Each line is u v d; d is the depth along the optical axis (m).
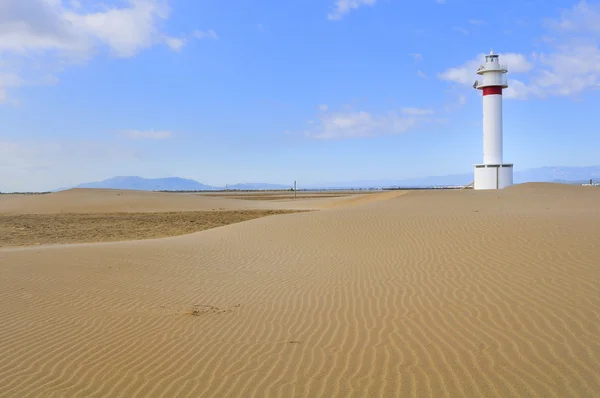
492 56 43.53
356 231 19.42
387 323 8.36
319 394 5.82
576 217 17.80
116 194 64.44
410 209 26.09
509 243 13.92
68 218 43.00
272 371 6.55
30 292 11.18
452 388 5.81
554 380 5.84
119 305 10.15
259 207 56.03
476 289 9.97
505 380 5.92
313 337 7.87
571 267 10.82
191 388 6.11
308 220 23.03
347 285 11.48
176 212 49.56
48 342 7.84
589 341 6.88
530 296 9.12
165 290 11.56
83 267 14.16
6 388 6.18
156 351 7.39
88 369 6.75
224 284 12.27
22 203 58.06
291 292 11.13
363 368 6.52
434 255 13.86
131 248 18.08
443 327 7.93
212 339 7.91
